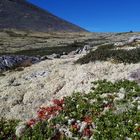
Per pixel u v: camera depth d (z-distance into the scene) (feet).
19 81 102.94
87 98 69.21
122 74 80.18
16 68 125.70
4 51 312.71
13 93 89.15
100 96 68.13
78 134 57.06
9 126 68.13
